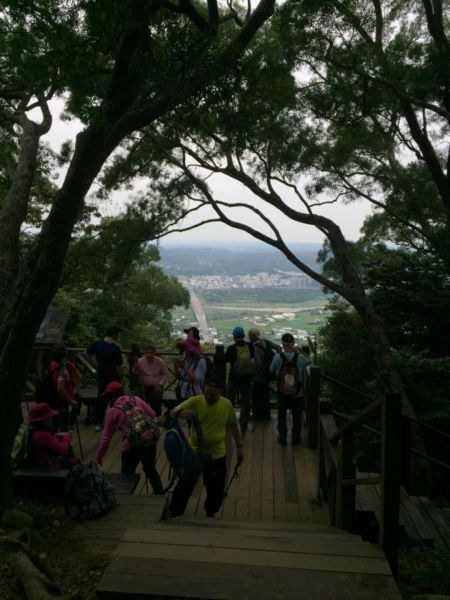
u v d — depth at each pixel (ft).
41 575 10.41
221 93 19.34
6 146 40.50
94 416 27.94
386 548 11.23
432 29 35.53
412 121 39.88
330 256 58.34
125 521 14.42
